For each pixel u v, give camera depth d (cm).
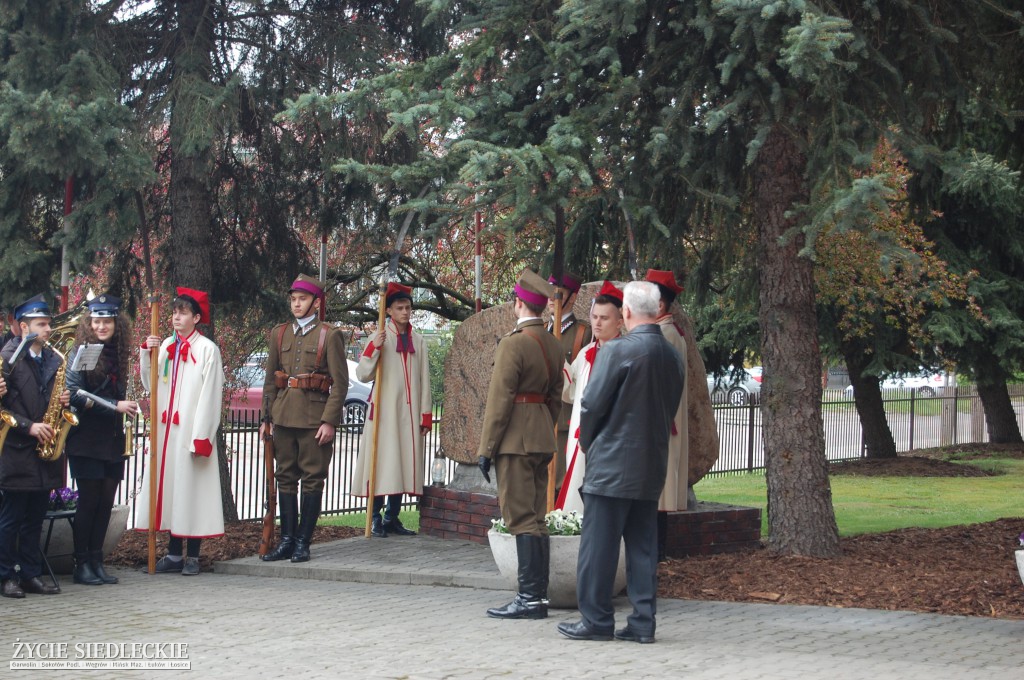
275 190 1288
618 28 844
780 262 964
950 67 930
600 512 678
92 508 896
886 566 914
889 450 2328
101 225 1038
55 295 1113
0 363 828
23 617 759
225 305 1328
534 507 764
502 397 754
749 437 2244
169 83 1157
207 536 949
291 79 1216
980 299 2116
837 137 827
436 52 1218
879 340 2127
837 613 765
